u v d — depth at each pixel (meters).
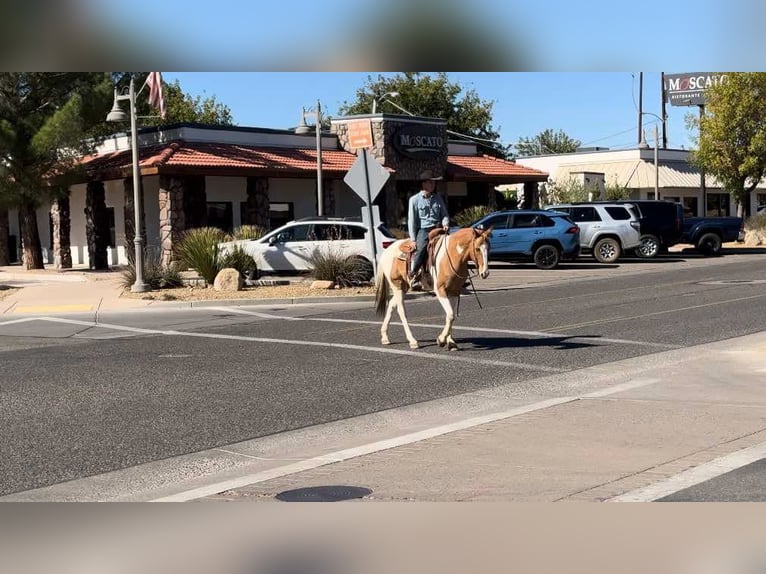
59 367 12.80
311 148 36.72
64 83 31.25
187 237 26.72
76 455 7.86
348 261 24.12
